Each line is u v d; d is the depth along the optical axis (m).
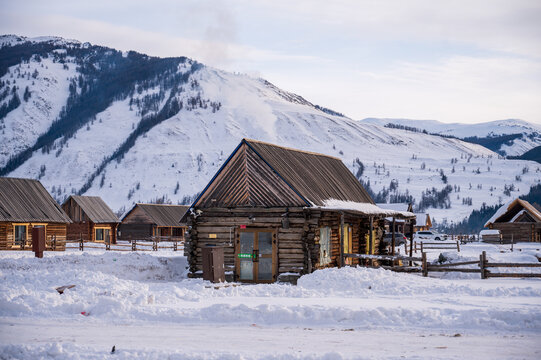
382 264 36.72
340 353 10.45
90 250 53.19
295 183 28.62
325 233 29.69
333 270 22.38
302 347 11.53
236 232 28.72
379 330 13.13
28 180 54.66
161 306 16.58
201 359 10.49
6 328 13.82
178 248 62.78
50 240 51.12
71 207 73.44
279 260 28.03
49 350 11.13
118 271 29.50
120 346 11.73
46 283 21.67
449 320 13.74
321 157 38.31
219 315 14.71
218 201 29.00
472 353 10.87
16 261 29.94
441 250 57.66
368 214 30.22
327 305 15.78
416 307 15.35
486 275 25.33
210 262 25.39
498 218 77.44
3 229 47.81
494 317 13.85
